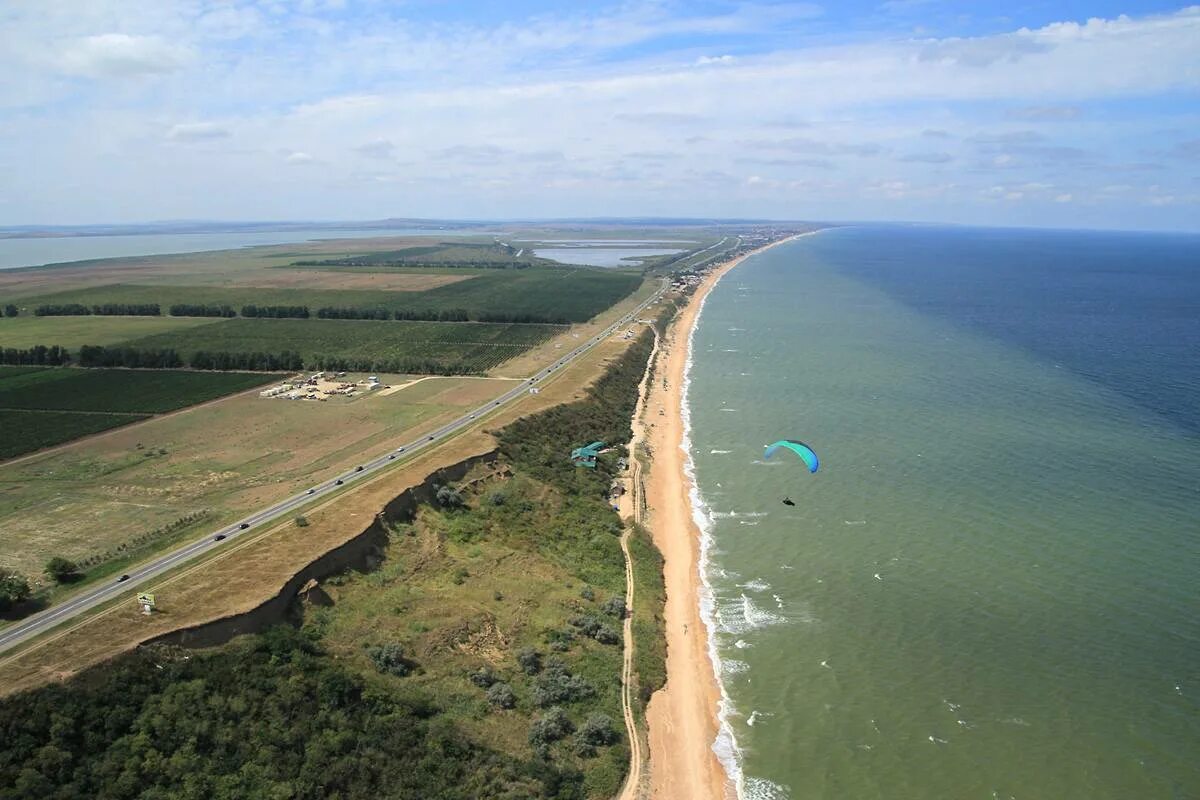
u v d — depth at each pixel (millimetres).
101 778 51469
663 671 75188
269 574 74375
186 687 59531
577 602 84188
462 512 100188
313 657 66062
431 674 68812
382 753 58000
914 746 63906
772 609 84375
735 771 62375
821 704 69500
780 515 106875
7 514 96375
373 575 82062
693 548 98812
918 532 99188
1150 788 58438
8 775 49656
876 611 82750
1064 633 77188
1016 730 64938
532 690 69625
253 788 53312
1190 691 68375
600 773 61219
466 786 56594
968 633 78062
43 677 57281
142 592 71438
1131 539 94938
